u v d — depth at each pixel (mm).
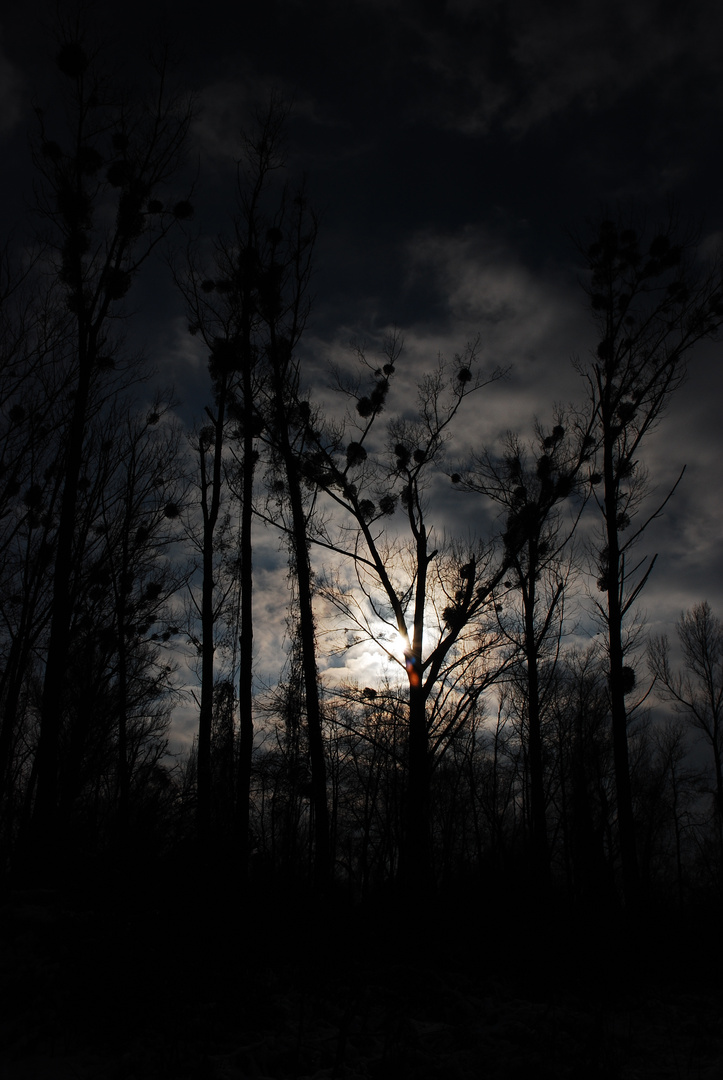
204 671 16250
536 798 18328
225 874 9383
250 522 15359
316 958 8570
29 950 6871
